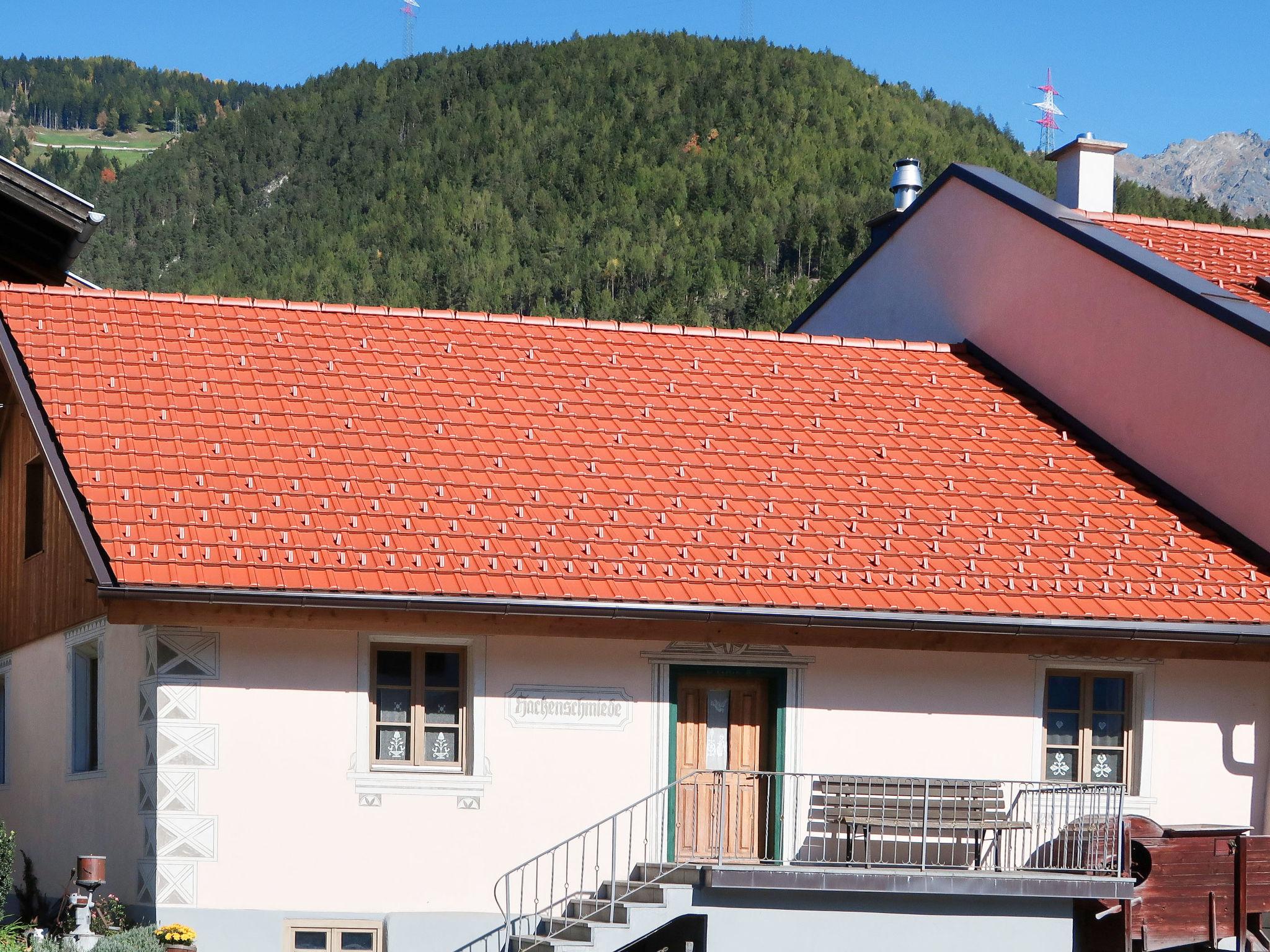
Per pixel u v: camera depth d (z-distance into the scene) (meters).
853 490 23.83
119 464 20.94
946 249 32.03
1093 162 33.06
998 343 29.97
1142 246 28.86
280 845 19.91
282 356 24.91
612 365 26.73
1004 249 30.02
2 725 27.45
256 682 20.03
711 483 23.33
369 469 22.05
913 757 21.88
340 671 20.33
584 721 21.06
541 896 20.67
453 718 20.97
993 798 21.39
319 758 20.14
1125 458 26.38
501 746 20.77
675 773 21.36
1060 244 28.36
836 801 21.17
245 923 19.64
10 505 26.77
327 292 178.00
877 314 34.59
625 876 20.98
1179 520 24.55
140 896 19.88
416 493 21.67
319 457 22.12
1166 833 20.41
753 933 19.58
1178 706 22.73
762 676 21.86
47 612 24.38
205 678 19.89
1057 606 21.52
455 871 20.42
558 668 21.06
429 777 20.48
